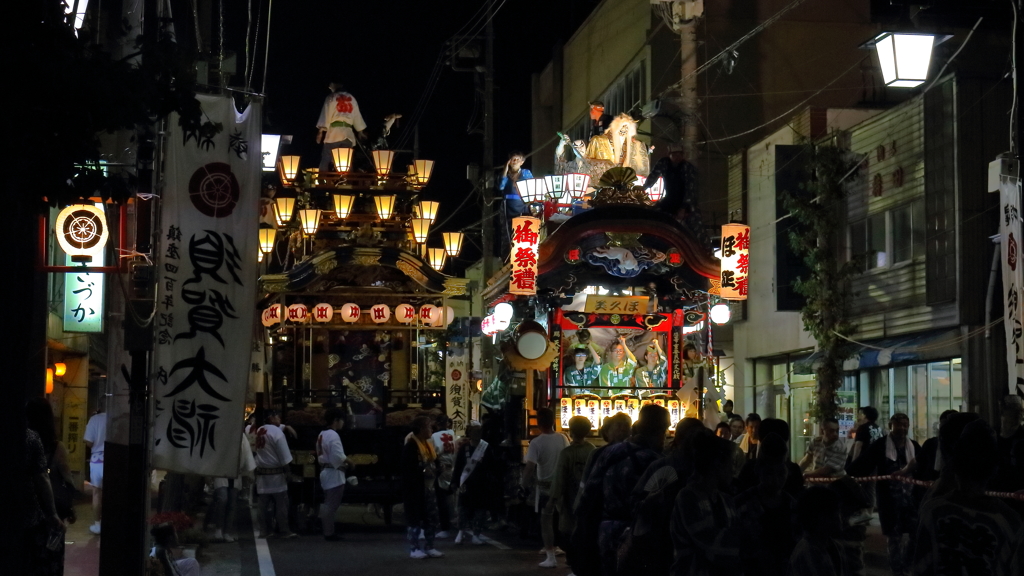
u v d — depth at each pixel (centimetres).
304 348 2183
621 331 1666
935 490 539
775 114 3200
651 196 1753
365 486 1856
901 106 2366
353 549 1555
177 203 906
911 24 1119
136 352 884
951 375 2167
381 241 2217
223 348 905
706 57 3192
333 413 1717
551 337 1622
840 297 2273
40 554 789
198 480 2056
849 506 675
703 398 1672
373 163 2353
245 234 917
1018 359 1005
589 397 1617
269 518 1791
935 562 522
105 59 511
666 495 692
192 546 1438
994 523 515
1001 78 2138
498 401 1836
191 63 538
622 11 3531
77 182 534
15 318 522
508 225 1795
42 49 488
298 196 2341
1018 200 1016
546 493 1349
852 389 2614
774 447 667
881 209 2452
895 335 2391
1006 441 927
